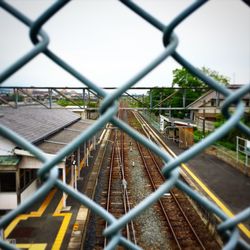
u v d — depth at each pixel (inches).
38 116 592.7
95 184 454.9
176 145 811.4
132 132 34.2
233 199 375.6
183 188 34.3
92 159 648.4
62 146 407.2
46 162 31.8
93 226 313.3
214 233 278.7
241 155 594.2
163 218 329.7
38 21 30.8
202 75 33.2
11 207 355.3
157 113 1386.6
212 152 690.2
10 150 355.9
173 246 268.5
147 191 433.7
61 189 33.4
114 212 354.0
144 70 32.2
